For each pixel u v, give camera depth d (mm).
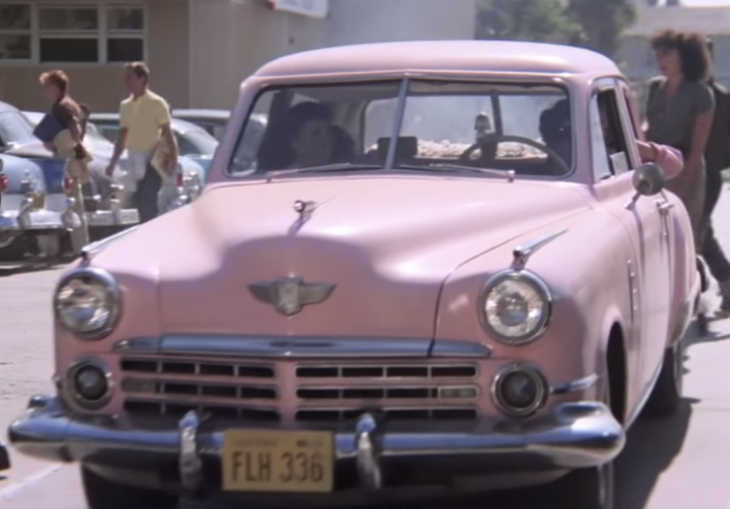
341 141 6199
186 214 5730
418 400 4746
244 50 26859
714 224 18188
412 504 5562
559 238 5078
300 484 4691
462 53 6273
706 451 6836
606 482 5199
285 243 4887
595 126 6117
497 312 4676
